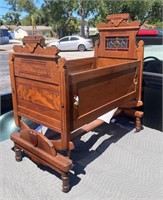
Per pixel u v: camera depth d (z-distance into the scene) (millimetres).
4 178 1946
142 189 1845
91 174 2018
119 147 2439
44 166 2102
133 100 2615
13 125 2576
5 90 3709
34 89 1878
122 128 2854
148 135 2695
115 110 2471
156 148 2430
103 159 2238
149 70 2982
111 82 2139
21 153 2244
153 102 2787
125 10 18188
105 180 1944
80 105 1812
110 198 1750
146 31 3123
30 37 1765
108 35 2750
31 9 23078
